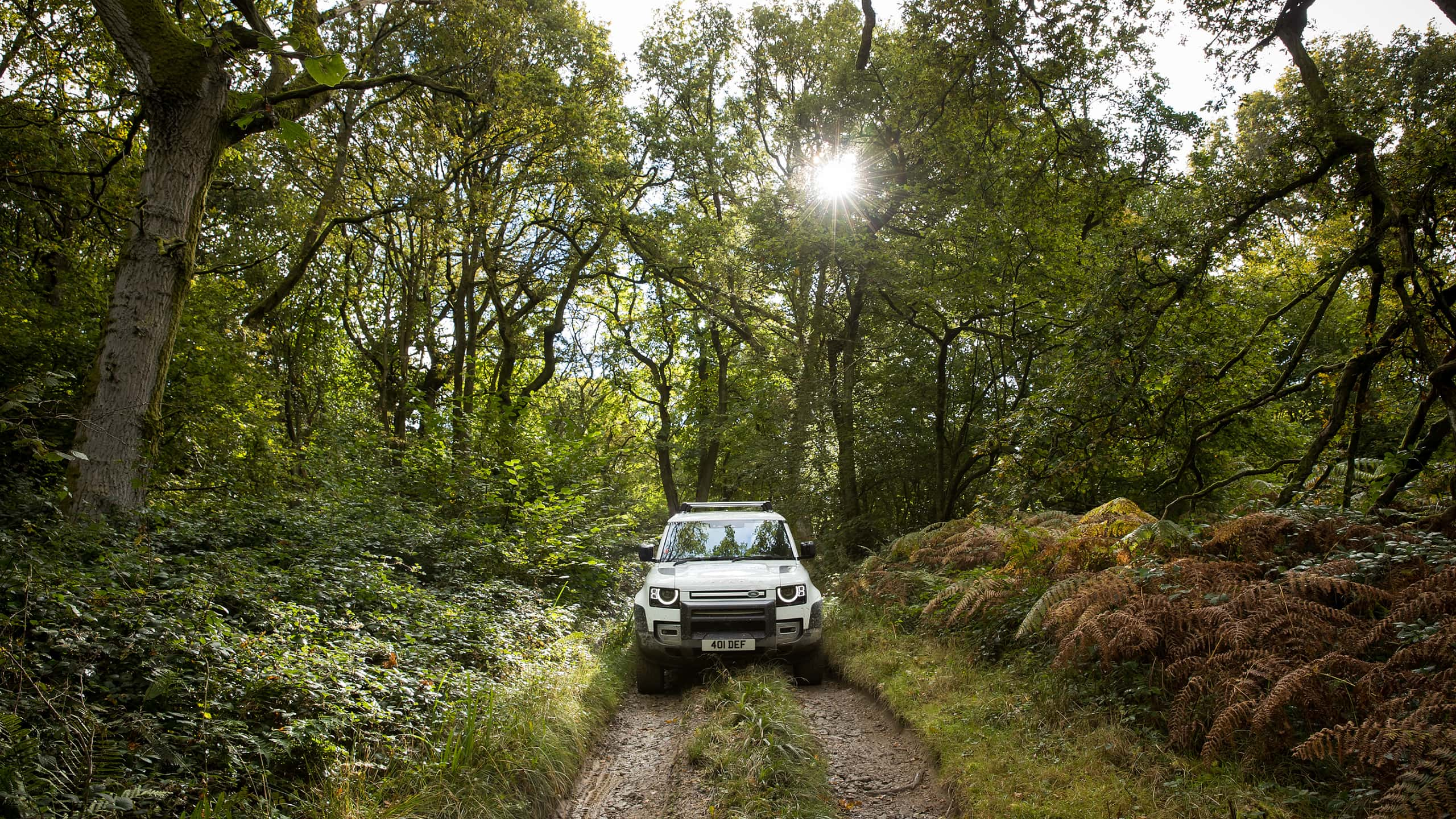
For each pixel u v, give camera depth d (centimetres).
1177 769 380
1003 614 676
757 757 459
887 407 2136
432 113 1527
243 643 444
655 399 3378
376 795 348
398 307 2170
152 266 743
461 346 2003
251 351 1220
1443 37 740
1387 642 405
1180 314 808
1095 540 674
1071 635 493
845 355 2067
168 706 369
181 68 753
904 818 409
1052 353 1722
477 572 936
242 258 1677
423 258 1933
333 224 1501
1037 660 579
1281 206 827
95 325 1028
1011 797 381
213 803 301
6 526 598
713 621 695
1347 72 818
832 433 1888
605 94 1905
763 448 1977
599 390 3384
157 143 763
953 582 816
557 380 3039
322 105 919
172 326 760
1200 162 1049
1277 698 354
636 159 2305
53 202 1092
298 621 529
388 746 407
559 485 1422
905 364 2200
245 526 794
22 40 1090
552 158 1805
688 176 2230
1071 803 360
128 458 704
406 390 1938
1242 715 368
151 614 438
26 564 452
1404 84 748
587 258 2100
